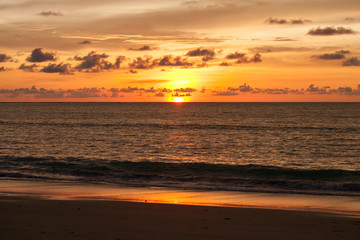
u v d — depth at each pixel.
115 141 48.91
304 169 28.20
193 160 34.28
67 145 44.38
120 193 18.50
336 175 25.30
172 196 17.91
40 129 67.31
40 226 11.43
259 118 104.19
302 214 13.79
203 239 10.50
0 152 38.12
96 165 29.27
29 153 37.59
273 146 44.47
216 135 57.81
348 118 101.38
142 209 14.28
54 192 18.47
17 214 13.05
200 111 163.88
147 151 40.12
